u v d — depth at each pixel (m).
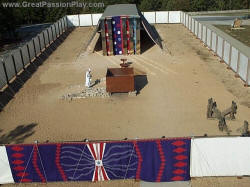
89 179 12.04
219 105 18.27
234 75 23.36
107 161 11.61
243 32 41.84
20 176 12.01
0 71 21.58
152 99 19.59
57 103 19.73
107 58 29.80
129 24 29.58
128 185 11.76
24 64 26.69
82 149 11.38
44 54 31.86
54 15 67.00
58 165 11.73
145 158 11.45
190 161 11.53
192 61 27.48
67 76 24.95
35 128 16.67
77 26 49.34
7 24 45.03
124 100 19.62
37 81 24.06
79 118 17.55
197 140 11.09
